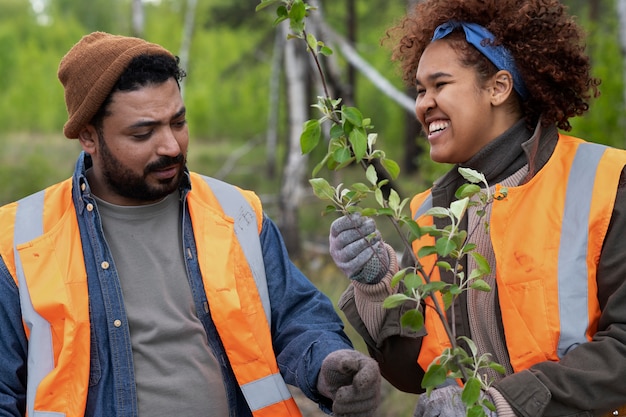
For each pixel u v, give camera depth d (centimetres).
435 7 251
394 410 521
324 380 235
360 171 1466
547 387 222
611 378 219
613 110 725
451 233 207
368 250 238
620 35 723
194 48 3275
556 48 243
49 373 238
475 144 248
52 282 242
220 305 251
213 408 250
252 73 2623
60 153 2297
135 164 240
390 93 847
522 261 237
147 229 255
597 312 232
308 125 213
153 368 246
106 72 235
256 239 263
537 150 246
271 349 255
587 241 232
